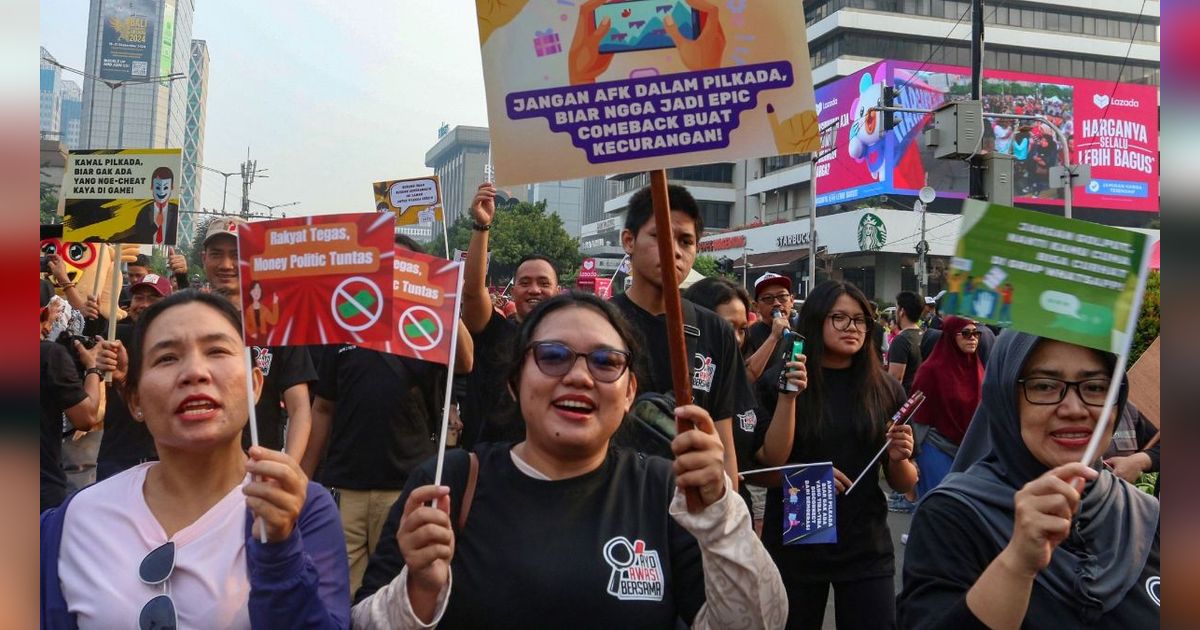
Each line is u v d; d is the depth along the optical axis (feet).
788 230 168.04
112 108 339.77
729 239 186.60
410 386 14.64
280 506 6.27
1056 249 6.45
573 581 6.95
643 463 7.96
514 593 6.92
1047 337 6.44
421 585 6.59
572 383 7.35
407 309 7.27
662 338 11.76
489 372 14.46
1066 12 171.94
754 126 7.47
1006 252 6.51
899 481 12.98
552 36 7.64
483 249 14.89
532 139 7.66
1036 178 155.63
